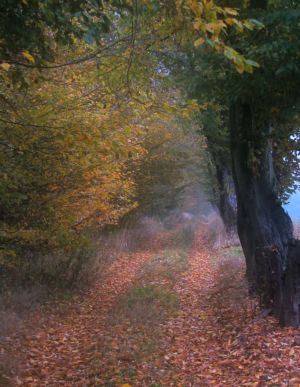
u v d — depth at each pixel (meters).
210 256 19.53
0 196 8.04
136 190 20.56
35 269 12.40
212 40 4.68
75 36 6.10
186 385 6.33
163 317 10.00
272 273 8.73
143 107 7.12
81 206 10.32
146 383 6.43
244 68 4.61
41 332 9.24
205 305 11.05
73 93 8.17
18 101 7.41
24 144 7.46
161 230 27.33
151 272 15.53
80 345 8.50
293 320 7.86
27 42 5.80
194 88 9.10
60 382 6.71
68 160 8.54
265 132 9.97
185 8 5.56
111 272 15.95
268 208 10.05
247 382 6.17
